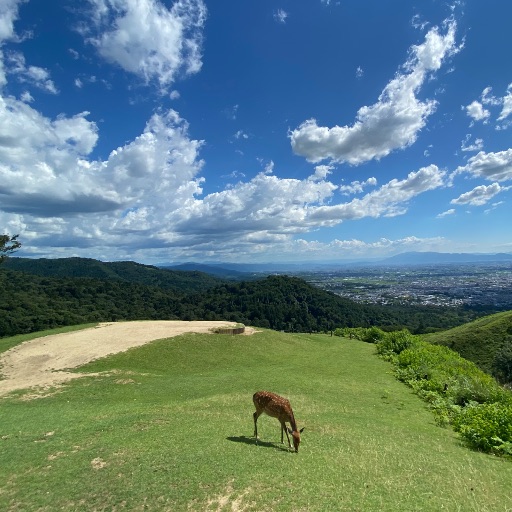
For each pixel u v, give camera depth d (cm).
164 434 1318
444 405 2092
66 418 1691
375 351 4038
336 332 5628
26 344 3438
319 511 794
